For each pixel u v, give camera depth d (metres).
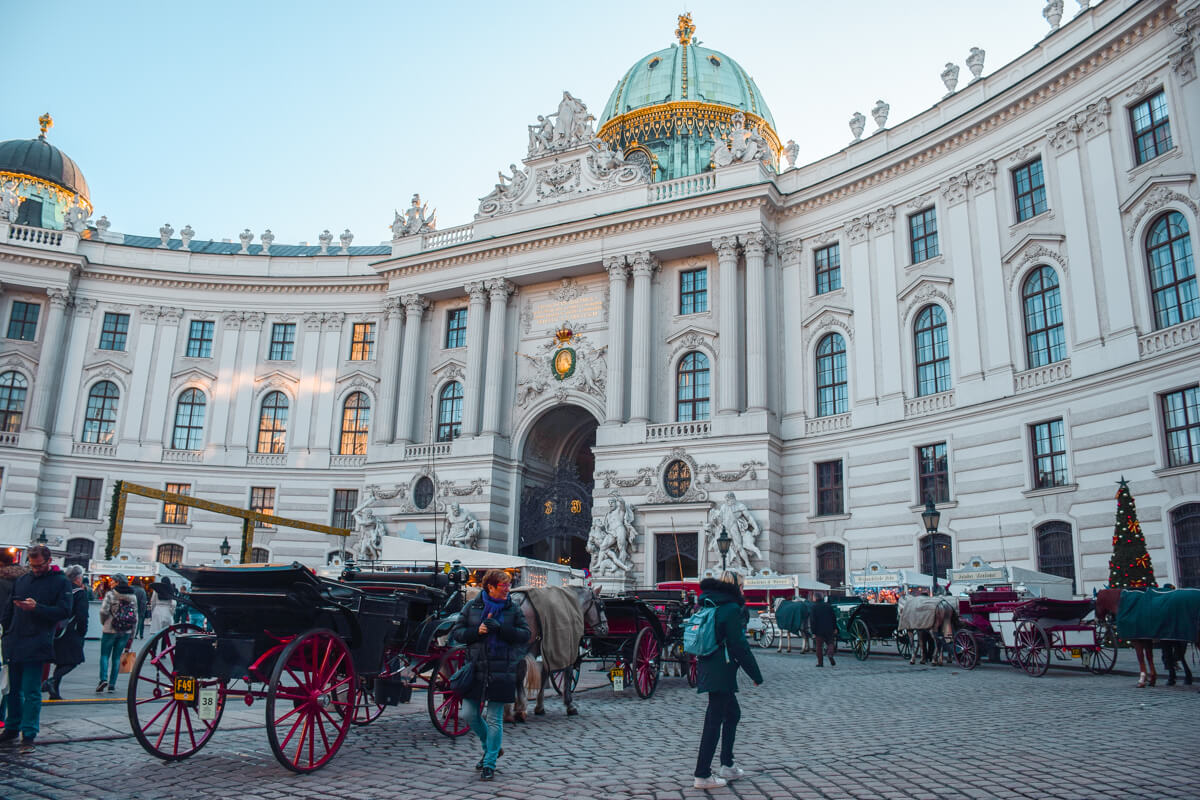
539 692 14.45
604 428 43.53
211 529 51.78
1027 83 33.84
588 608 15.67
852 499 38.16
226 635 10.99
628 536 41.38
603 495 42.59
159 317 54.38
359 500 50.56
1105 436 29.52
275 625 10.90
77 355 52.78
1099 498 29.41
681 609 20.81
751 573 37.75
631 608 17.34
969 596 24.31
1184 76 28.52
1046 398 31.75
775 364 42.16
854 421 38.84
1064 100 32.94
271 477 52.47
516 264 48.19
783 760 10.41
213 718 10.98
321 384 53.72
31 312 52.78
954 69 38.59
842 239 41.28
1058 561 30.72
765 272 42.94
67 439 51.47
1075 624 20.88
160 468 52.12
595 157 48.09
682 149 53.66
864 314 39.56
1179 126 28.61
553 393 46.62
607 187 47.06
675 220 44.25
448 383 50.16
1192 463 26.62
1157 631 17.31
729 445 40.47
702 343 43.47
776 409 41.66
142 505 51.59
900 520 36.28
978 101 37.03
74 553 50.12
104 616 16.69
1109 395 29.59
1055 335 32.34
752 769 9.92
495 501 45.66
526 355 48.12
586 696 17.66
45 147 61.53
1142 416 28.39
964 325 35.50
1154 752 10.49
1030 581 26.08
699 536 39.91
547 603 14.25
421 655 13.18
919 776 9.36
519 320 49.06
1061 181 32.69
